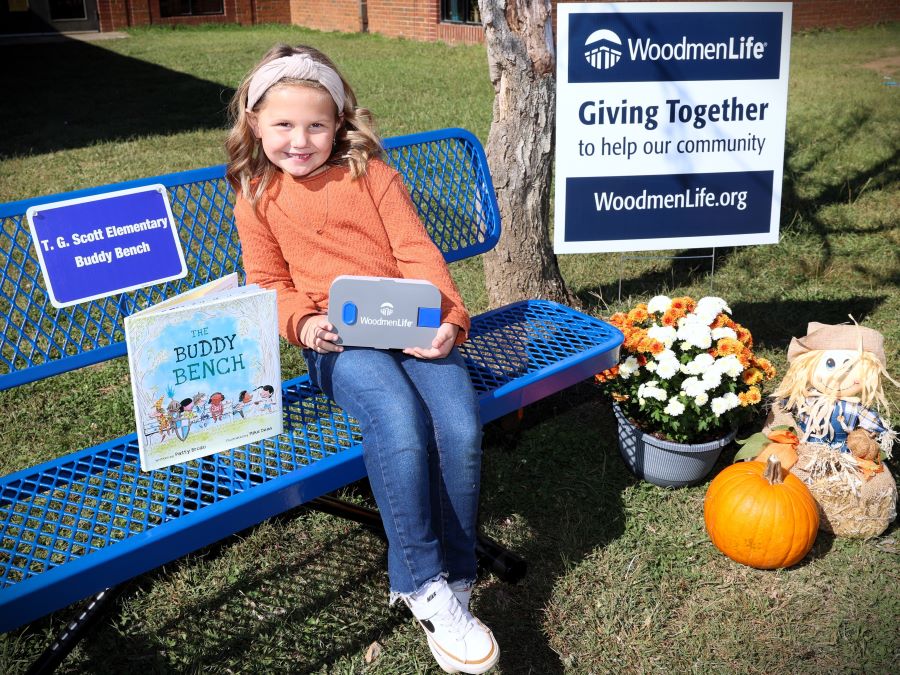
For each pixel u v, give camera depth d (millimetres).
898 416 3213
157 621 2395
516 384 2436
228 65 13594
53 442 3199
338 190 2307
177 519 1906
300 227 2305
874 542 2652
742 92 3539
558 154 3492
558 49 3381
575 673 2217
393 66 12633
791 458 2662
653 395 2729
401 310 2154
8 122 9578
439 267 2305
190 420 2012
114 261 2283
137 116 9703
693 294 4352
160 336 1920
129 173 7043
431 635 2018
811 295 4309
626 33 3396
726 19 3438
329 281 2314
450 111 9008
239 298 2004
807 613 2387
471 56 13594
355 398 2098
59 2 18594
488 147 3766
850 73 11125
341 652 2301
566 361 2576
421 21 15781
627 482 2967
